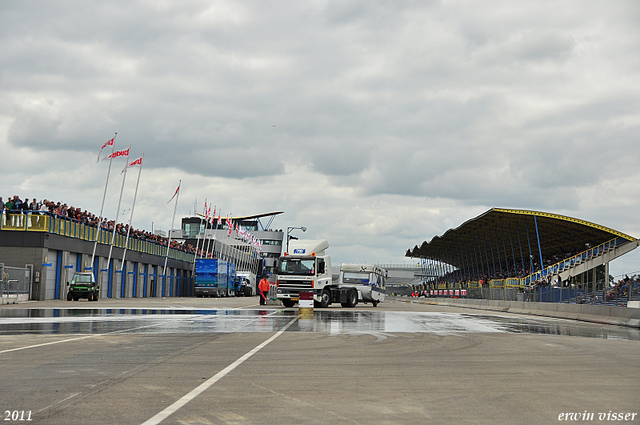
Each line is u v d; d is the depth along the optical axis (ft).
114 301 158.92
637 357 42.63
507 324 83.25
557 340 56.59
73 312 95.09
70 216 161.58
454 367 36.42
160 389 28.04
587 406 24.88
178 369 34.35
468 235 281.33
